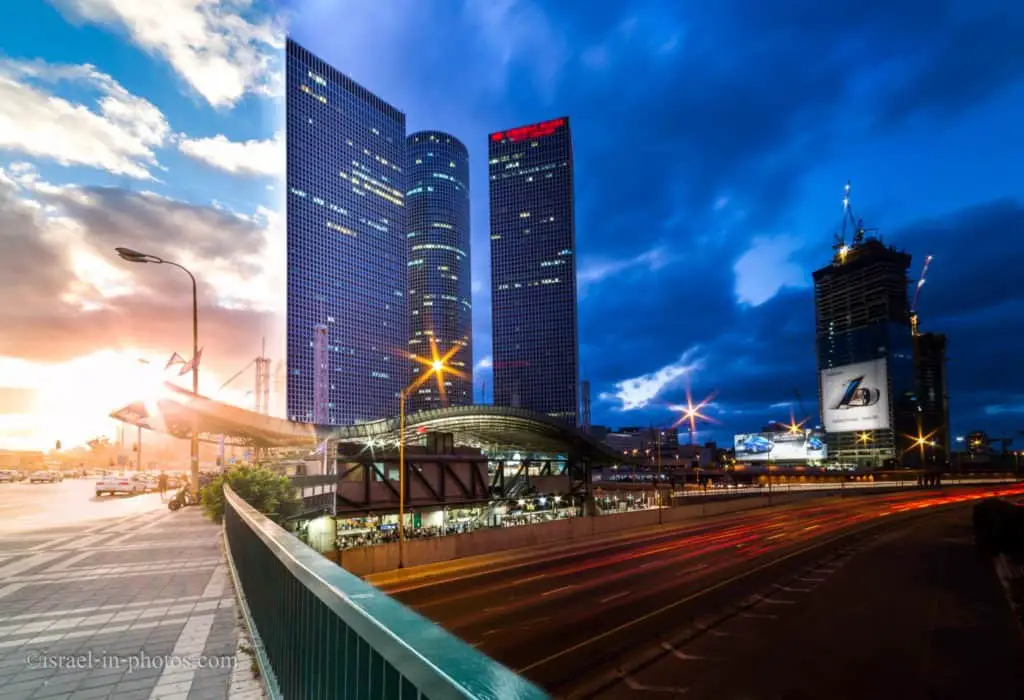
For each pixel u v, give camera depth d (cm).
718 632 2073
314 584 271
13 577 975
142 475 5741
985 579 3197
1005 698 1563
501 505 6850
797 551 4300
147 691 461
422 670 123
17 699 449
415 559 3328
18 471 8112
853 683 1638
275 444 5725
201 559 1168
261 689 465
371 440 5400
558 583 2902
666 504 9044
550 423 7062
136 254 2691
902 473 15862
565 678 1596
